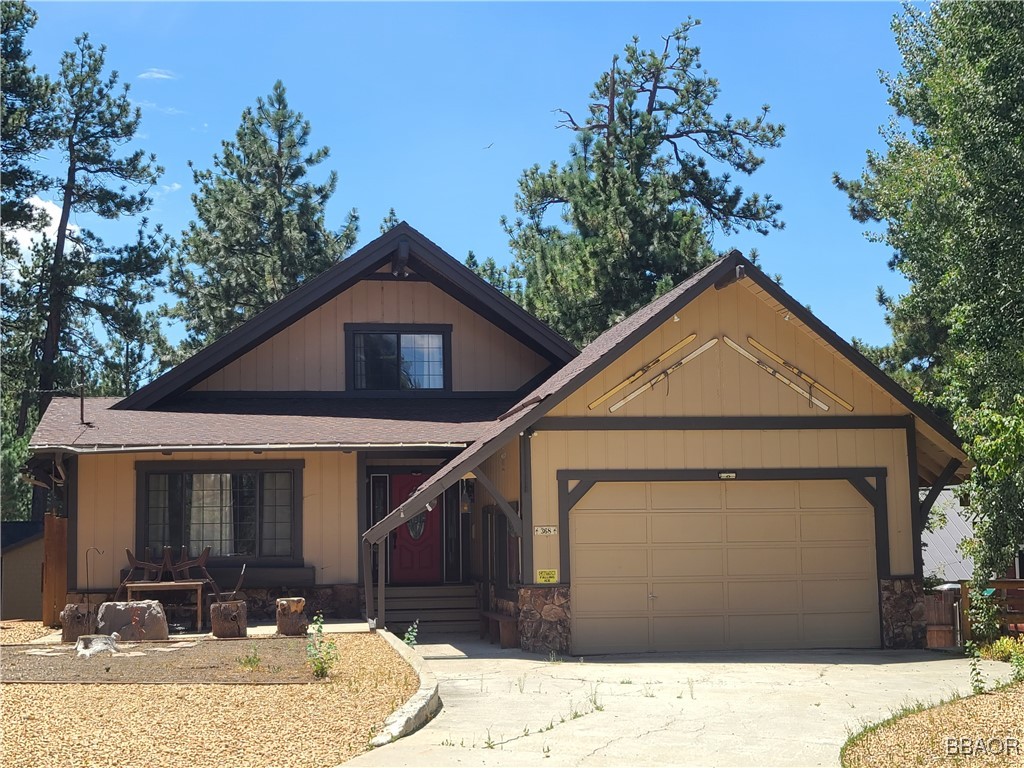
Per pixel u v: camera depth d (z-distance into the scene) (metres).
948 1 18.31
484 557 21.11
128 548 20.05
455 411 22.97
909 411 18.94
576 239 36.75
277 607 17.14
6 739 9.15
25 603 25.55
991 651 16.62
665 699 12.34
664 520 18.34
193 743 9.09
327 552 20.62
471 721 10.82
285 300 22.94
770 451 18.58
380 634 16.78
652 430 18.27
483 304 23.73
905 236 22.45
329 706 10.70
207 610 19.77
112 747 8.90
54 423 20.81
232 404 23.12
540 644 17.45
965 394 17.72
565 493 17.88
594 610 17.91
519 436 18.03
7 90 37.50
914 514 18.88
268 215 41.28
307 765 8.54
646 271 35.50
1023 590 17.44
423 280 24.33
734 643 18.28
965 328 17.72
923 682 13.80
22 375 38.97
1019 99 17.03
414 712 10.34
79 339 41.88
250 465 20.53
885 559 18.72
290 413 22.38
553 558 17.73
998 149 16.86
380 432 20.86
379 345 24.09
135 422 21.09
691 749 9.57
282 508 20.66
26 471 21.73
